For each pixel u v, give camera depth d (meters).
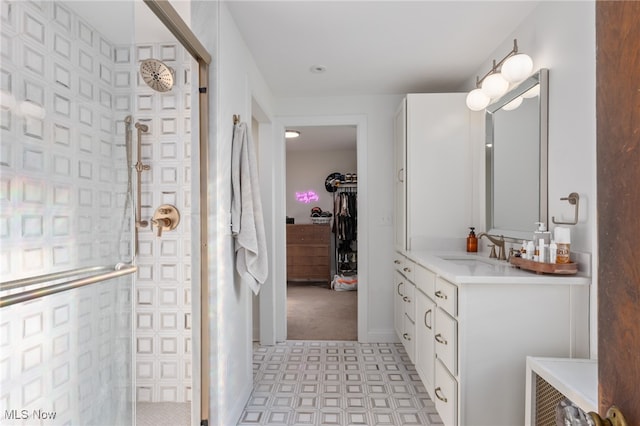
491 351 1.53
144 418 2.04
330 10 1.92
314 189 6.31
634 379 0.43
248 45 2.31
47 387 1.08
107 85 1.21
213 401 1.73
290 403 2.19
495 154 2.40
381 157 3.27
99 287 1.18
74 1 1.12
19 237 0.99
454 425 1.59
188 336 2.21
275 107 3.31
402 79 2.91
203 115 1.73
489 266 1.86
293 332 3.53
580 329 1.51
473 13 1.96
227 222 1.88
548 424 1.32
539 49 1.89
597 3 0.52
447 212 2.71
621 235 0.46
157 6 1.28
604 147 0.50
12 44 0.98
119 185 1.25
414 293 2.39
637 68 0.43
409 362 2.80
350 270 5.90
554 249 1.57
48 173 1.05
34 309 1.07
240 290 2.11
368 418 2.02
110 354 1.21
